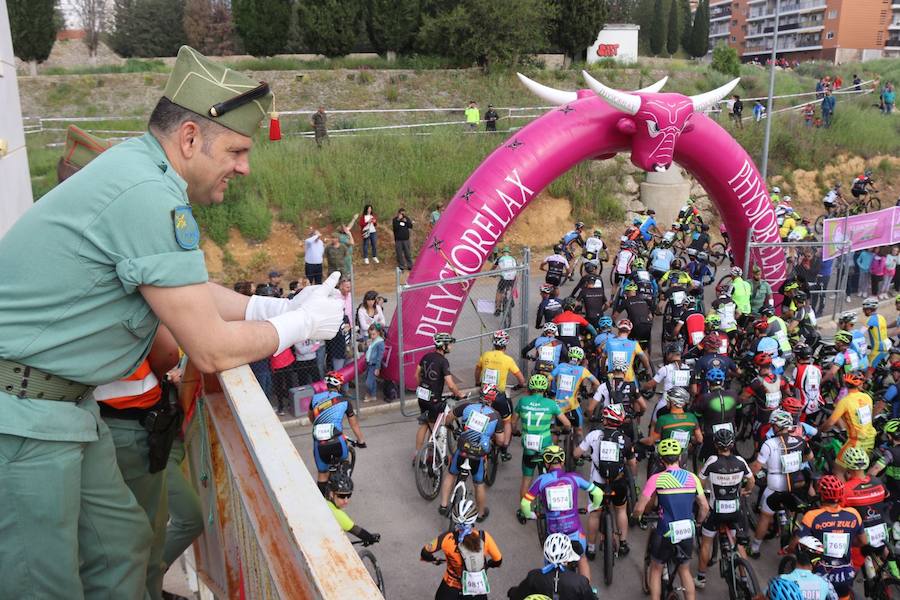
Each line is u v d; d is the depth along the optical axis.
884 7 81.12
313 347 11.89
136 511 1.71
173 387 2.06
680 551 7.30
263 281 21.17
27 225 1.49
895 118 35.44
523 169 12.96
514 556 8.84
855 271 19.03
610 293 20.03
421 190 25.00
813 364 11.55
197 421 2.02
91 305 1.49
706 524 7.91
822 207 30.91
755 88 37.44
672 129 13.27
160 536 2.06
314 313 1.76
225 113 1.65
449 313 12.82
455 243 12.73
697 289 16.05
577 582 6.11
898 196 31.88
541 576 6.19
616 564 8.70
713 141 14.88
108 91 31.50
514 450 11.63
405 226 21.67
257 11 36.09
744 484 8.18
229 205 22.20
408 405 12.77
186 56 1.64
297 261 22.09
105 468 1.64
